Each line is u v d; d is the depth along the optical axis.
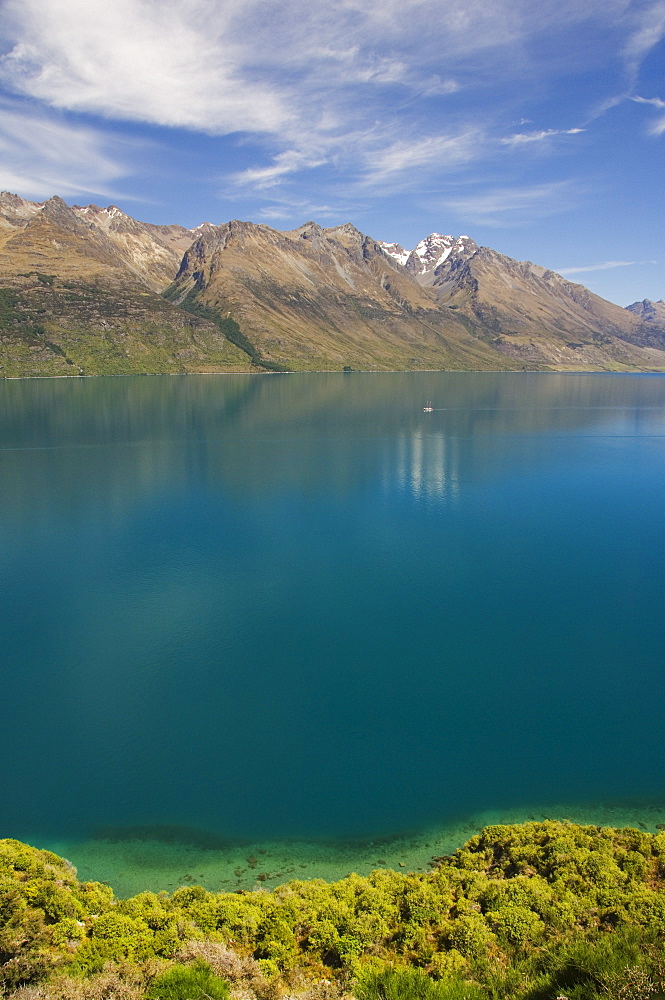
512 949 20.19
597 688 42.69
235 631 50.94
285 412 194.12
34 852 25.78
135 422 169.75
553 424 171.62
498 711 40.00
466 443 138.25
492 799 32.12
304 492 94.88
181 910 22.92
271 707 40.75
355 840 29.48
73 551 69.44
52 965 19.16
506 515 82.81
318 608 54.88
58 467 112.19
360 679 43.88
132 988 18.06
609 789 32.75
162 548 70.12
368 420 175.88
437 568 64.19
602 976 17.06
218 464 114.44
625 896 21.86
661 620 52.56
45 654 47.59
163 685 43.47
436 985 18.30
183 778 34.31
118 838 29.86
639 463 117.00
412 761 35.38
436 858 28.14
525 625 51.72
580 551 69.06
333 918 22.36
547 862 25.05
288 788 33.28
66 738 38.00
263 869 27.62
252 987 18.64
